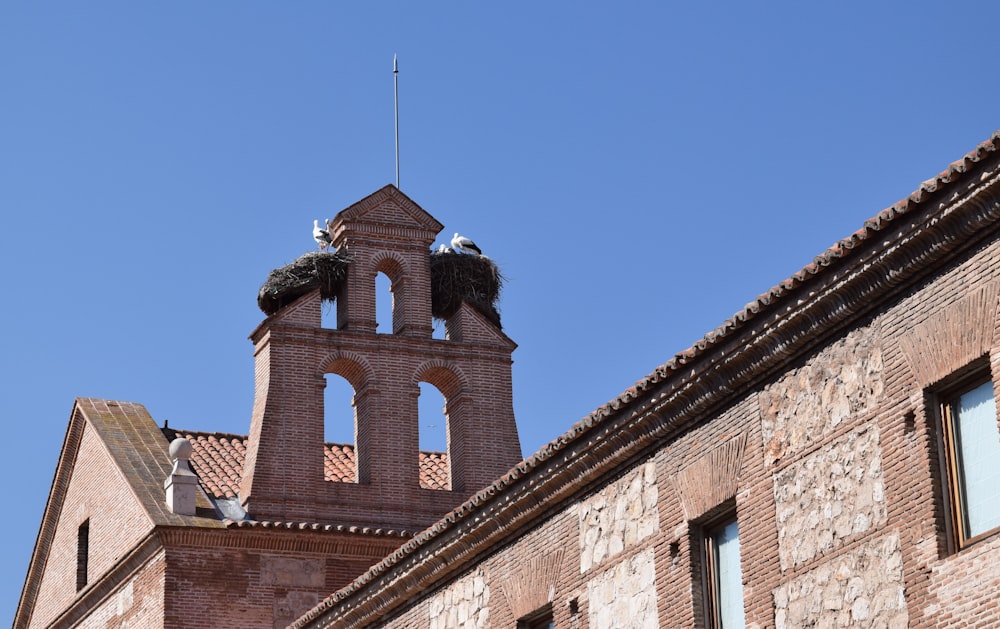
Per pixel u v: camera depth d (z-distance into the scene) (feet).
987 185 61.62
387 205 136.46
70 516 139.44
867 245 66.85
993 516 62.44
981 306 63.16
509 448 133.08
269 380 129.08
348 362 131.75
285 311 131.13
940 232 64.23
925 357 65.31
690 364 76.28
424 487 138.21
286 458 127.34
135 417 137.69
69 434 140.36
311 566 123.95
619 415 81.05
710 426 76.95
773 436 72.90
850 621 67.00
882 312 67.87
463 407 132.98
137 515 125.39
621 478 82.99
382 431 130.52
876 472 66.90
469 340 135.03
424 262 136.15
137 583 125.08
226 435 140.36
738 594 75.05
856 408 68.44
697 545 77.56
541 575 87.56
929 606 63.31
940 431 65.00
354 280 133.80
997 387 62.08
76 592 134.82
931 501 64.03
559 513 87.30
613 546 82.64
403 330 134.00
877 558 66.13
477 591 92.79
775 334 72.08
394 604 99.96
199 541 122.11
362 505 128.06
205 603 120.78
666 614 77.92
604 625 82.33
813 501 69.92
